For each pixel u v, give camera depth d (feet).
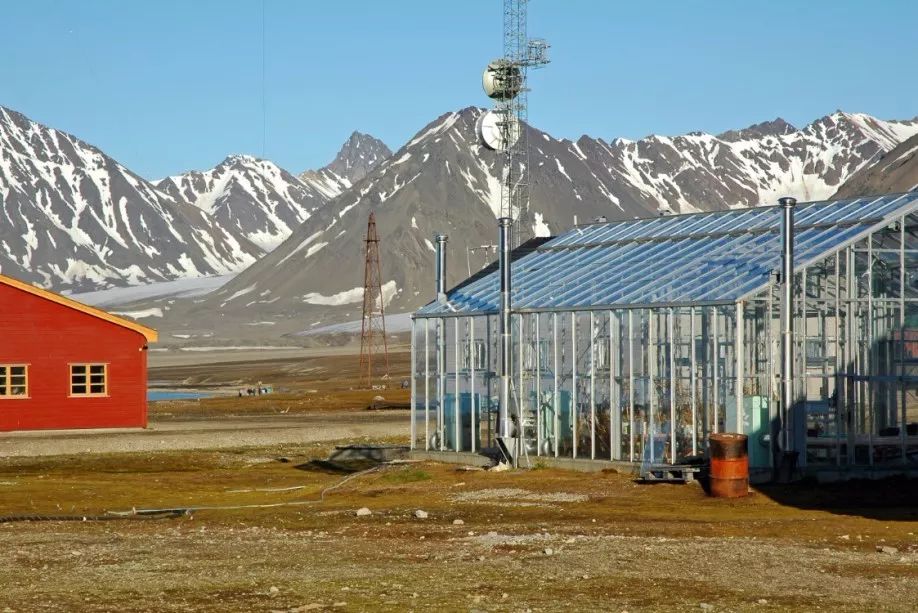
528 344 144.66
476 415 151.02
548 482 127.34
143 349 213.66
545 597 67.72
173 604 67.82
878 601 65.31
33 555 86.12
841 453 128.57
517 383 144.66
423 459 156.46
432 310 158.71
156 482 143.02
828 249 128.47
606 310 135.64
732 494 113.80
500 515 106.01
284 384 447.42
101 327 211.41
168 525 104.01
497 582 72.33
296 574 76.38
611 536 89.86
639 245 154.81
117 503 124.26
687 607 64.39
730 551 81.66
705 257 139.33
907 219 132.36
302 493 130.21
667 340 129.90
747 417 123.75
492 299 153.79
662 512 106.73
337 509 114.21
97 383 211.00
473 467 145.28
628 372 133.18
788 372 122.52
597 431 136.46
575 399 138.82
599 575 73.77
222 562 81.66
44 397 207.62
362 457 166.20
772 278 124.67
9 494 132.26
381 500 121.19
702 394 127.65
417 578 74.18
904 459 129.90
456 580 73.31
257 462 167.12
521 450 142.72
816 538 88.17
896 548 82.89
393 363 575.79
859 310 130.41
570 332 139.85
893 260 131.95
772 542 85.97
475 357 151.33
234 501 124.36
